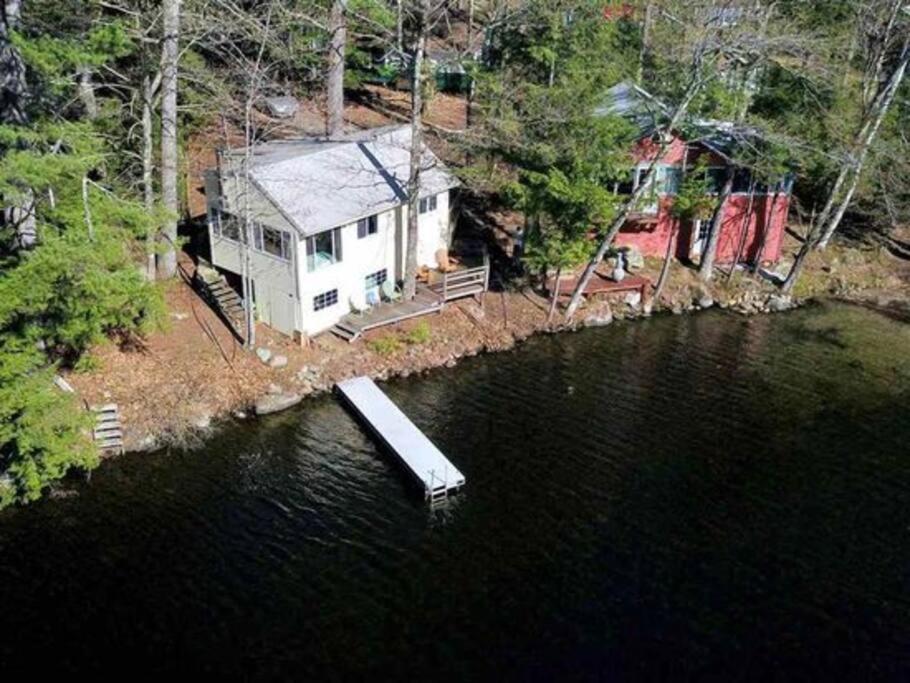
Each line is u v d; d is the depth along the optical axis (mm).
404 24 47969
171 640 19859
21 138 22547
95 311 23891
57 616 20375
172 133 30297
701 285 38312
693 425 28984
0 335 22031
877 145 36406
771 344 34781
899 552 23359
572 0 37594
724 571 22531
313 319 31156
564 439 28000
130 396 27531
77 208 23594
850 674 19531
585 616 20953
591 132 31781
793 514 24750
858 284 39875
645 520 24344
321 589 21516
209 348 29938
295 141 35094
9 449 23766
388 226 33031
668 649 20078
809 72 34281
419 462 25797
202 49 40906
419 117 31688
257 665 19281
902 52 35906
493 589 21703
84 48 26828
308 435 27656
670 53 37875
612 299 36781
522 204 32375
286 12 35531
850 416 29766
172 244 29453
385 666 19359
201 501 24500
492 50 40656
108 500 24375
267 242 30516
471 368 32031
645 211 37781
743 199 38219
